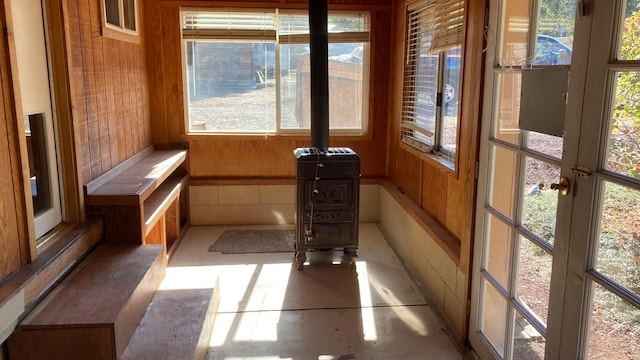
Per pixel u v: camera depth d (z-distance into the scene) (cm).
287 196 472
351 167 354
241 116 465
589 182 153
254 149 466
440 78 347
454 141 331
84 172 282
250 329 281
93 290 223
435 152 357
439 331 281
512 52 213
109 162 328
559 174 173
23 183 207
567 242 165
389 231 448
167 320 240
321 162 350
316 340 270
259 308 307
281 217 475
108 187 296
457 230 301
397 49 435
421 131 372
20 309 190
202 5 434
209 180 466
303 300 318
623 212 141
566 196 165
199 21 443
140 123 410
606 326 148
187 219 466
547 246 181
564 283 166
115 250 274
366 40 455
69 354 195
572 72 161
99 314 201
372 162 477
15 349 191
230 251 404
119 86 352
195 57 452
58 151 261
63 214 267
